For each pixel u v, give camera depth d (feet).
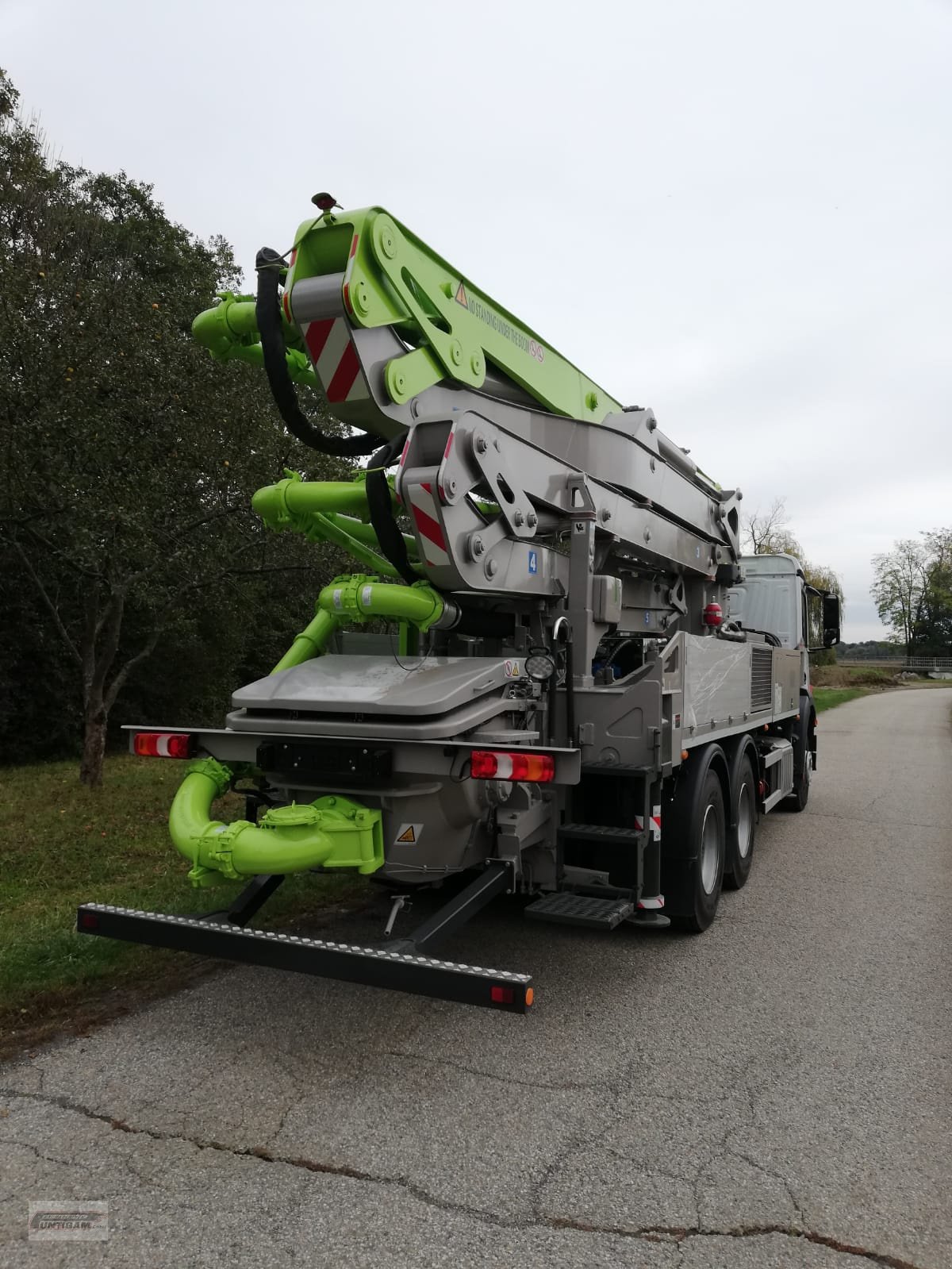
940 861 25.85
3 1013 13.65
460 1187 9.48
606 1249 8.50
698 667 18.22
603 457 19.81
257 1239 8.59
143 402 28.35
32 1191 9.30
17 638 48.19
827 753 57.57
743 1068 12.41
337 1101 11.32
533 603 17.07
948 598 277.44
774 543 194.59
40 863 23.27
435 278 15.33
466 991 10.89
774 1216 9.04
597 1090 11.73
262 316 13.69
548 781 12.23
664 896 17.95
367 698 13.56
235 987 15.08
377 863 13.58
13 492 27.25
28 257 28.99
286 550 33.22
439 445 14.46
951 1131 10.77
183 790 14.33
